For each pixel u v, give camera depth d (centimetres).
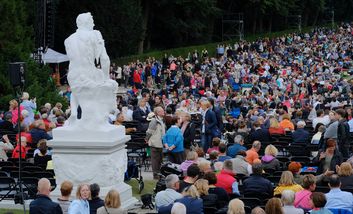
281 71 10700
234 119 5225
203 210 2773
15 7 6309
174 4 13125
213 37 15500
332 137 3841
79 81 3250
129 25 10469
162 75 9962
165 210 2666
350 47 14738
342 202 2762
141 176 3759
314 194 2552
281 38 15288
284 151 4306
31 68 6288
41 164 3619
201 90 7806
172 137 3931
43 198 2612
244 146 4150
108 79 3338
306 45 14800
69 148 3250
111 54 10544
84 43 3269
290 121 4956
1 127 4425
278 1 16425
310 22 19062
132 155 4275
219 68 10612
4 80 5978
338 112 3878
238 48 13488
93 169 3241
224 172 3078
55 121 4556
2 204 3328
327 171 3186
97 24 10006
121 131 3344
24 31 6381
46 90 6191
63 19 9694
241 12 16062
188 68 10025
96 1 9950
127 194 3362
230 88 8806
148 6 12388
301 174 3572
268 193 3008
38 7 7194
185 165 3447
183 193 2698
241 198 2889
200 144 4816
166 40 13588
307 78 9319
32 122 4244
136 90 7994
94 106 3259
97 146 3219
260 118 4553
